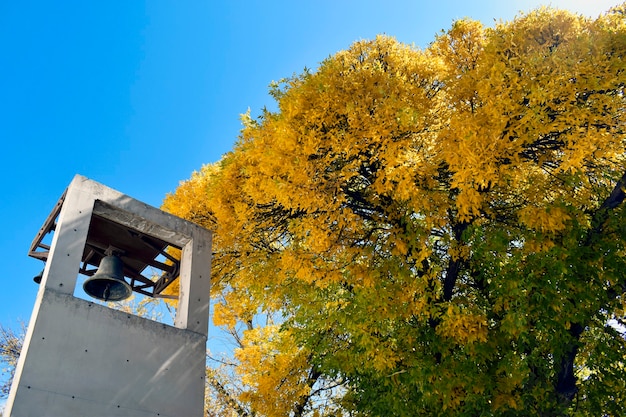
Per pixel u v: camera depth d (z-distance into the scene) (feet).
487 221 23.70
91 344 14.85
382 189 21.47
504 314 21.94
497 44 21.31
